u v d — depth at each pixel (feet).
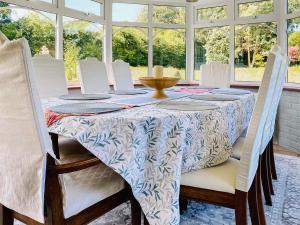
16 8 10.68
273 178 8.08
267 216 5.99
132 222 4.55
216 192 4.20
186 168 4.35
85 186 3.89
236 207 4.09
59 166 3.34
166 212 3.95
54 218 3.37
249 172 4.02
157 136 4.04
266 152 6.45
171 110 4.70
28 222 3.74
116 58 15.52
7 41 2.85
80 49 13.74
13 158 3.37
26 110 3.03
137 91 8.32
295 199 6.80
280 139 12.30
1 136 3.38
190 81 16.62
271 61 3.92
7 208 3.88
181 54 16.58
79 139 3.67
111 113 4.32
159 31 16.24
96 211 3.86
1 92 3.11
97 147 3.68
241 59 14.82
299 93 10.99
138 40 15.92
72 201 3.55
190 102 5.75
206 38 16.02
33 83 2.96
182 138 4.13
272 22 13.58
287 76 12.75
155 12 16.02
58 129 3.86
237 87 14.15
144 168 4.06
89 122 3.75
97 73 9.83
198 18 16.17
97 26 14.66
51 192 3.35
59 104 5.40
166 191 4.01
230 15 14.87
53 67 8.33
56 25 12.37
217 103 5.67
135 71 15.97
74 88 12.41
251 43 14.39
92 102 5.75
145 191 4.07
